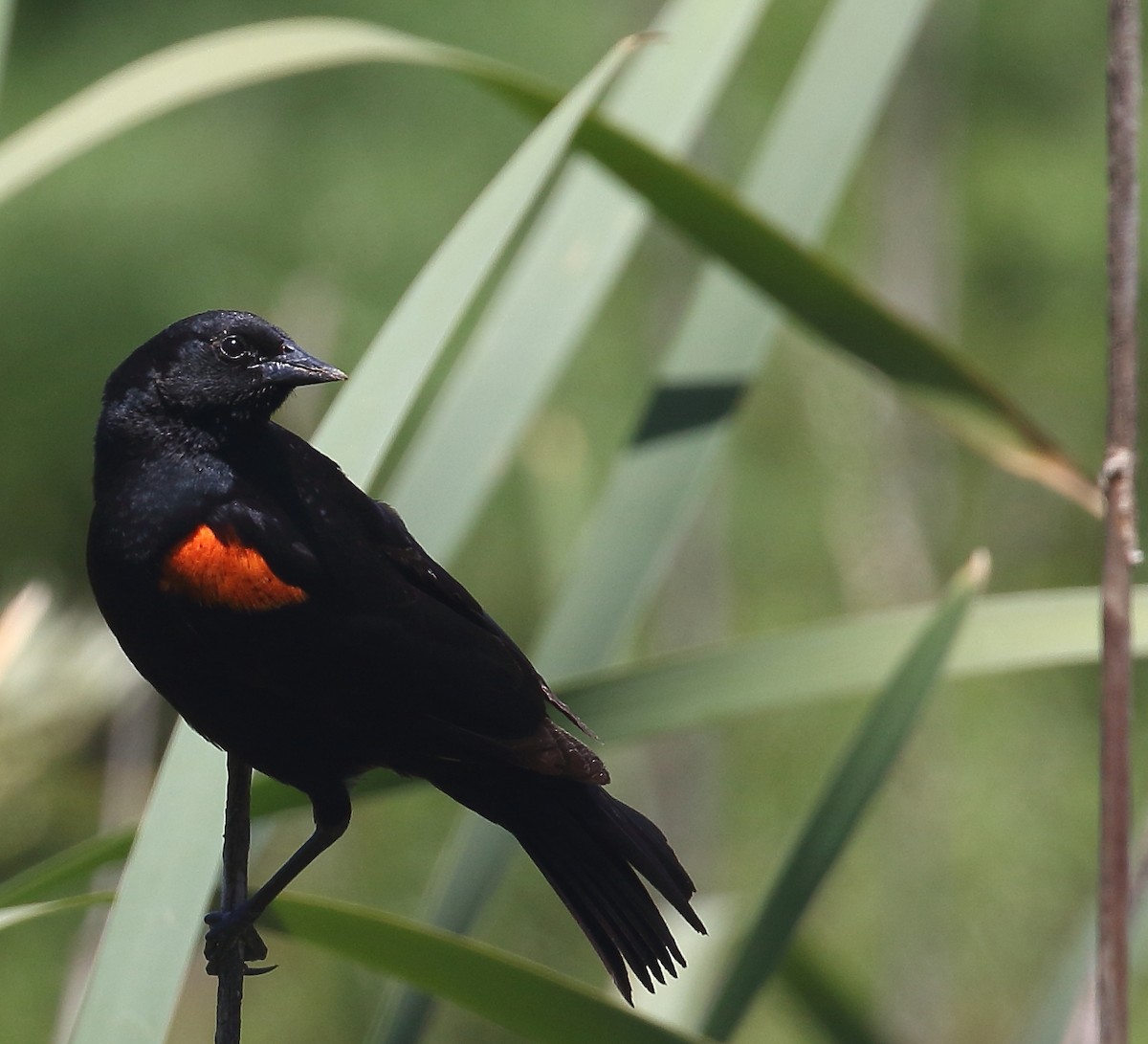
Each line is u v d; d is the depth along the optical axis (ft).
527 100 21.21
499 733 20.90
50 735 21.31
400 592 20.94
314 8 32.55
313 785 20.98
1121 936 20.94
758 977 21.08
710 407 21.35
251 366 20.97
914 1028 32.45
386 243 31.04
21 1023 27.86
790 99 21.42
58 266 29.60
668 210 21.22
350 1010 30.66
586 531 21.33
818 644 21.12
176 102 21.09
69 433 29.96
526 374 21.20
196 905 20.68
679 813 30.78
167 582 20.92
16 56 31.63
